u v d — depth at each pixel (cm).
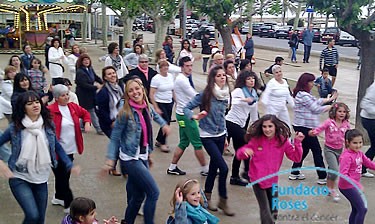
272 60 2755
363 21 898
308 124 725
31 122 483
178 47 3362
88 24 3866
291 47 2723
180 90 731
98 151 898
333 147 680
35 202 491
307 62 2683
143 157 532
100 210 636
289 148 546
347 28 923
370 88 759
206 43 2041
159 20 2142
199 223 452
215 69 622
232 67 786
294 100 746
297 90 740
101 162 836
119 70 1055
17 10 2828
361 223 564
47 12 3025
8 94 788
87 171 789
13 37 2814
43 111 498
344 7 884
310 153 888
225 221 608
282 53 3262
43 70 1016
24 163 482
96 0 3078
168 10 2072
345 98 1568
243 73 716
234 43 1692
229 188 721
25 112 483
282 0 1460
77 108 623
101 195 688
